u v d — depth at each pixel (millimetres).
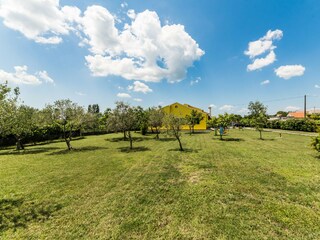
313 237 3596
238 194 5660
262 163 9406
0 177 7949
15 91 14727
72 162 10742
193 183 6711
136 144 18344
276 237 3607
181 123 14133
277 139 20203
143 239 3654
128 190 6207
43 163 10664
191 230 3902
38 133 23781
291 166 8742
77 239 3711
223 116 21578
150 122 23953
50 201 5500
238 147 14883
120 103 15266
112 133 36500
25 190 6395
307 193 5656
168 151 13742
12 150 16969
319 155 11211
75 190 6324
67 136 28547
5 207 5176
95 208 4992
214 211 4656
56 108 15070
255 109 27984
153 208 4898
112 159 11297
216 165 9195
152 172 8289
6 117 7301
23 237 3832
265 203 5047
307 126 30828
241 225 4027
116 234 3832
